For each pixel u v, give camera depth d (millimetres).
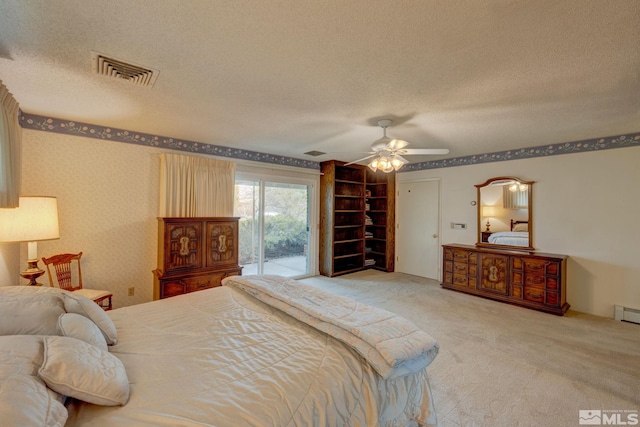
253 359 1345
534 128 3170
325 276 5484
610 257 3512
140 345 1477
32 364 955
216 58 1782
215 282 3693
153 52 1719
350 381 1268
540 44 1597
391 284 4934
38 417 769
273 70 1930
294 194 5258
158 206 3721
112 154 3369
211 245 3680
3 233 2111
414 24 1441
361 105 2523
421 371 1612
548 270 3602
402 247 5844
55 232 2420
